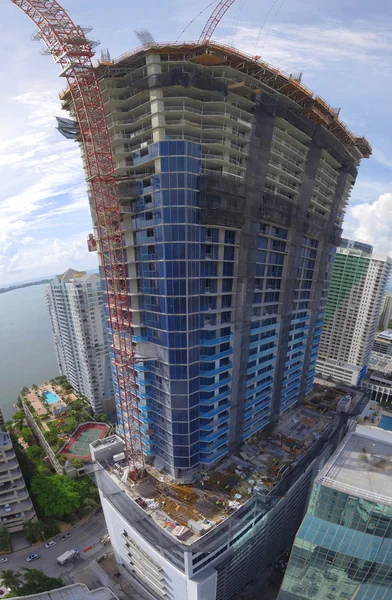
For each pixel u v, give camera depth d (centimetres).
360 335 18088
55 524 9556
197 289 6600
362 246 18925
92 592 6022
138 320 7306
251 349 8344
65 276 16750
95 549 9119
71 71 5953
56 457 11894
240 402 8281
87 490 10669
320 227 9812
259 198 7262
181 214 6025
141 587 7800
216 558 6353
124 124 6638
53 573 8419
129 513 6662
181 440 7281
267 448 8781
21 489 9781
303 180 8525
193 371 6962
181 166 5856
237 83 6156
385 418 16350
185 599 6266
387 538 4847
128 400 8044
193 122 6425
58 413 14888
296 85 7244
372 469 5481
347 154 9969
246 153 6806
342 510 5050
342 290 18375
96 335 15262
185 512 6575
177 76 5759
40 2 5375
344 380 18738
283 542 8875
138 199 6588
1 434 9800
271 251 8262
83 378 16225
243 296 7581
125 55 6141
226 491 7125
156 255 6419
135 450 7806
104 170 6462
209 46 5866
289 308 9356
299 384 11394
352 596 5419
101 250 7412
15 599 5800
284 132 7619
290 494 7844
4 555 9006
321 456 8906
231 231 7075
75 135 7269
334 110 9050
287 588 5891
